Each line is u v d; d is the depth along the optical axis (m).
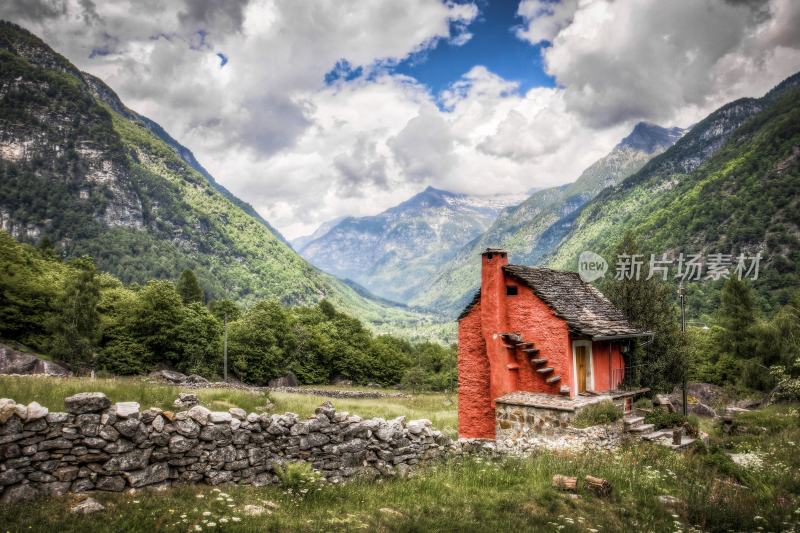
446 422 29.73
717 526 11.18
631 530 10.55
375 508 10.52
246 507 9.28
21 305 59.38
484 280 21.80
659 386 32.03
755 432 25.09
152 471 9.45
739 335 61.78
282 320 85.50
